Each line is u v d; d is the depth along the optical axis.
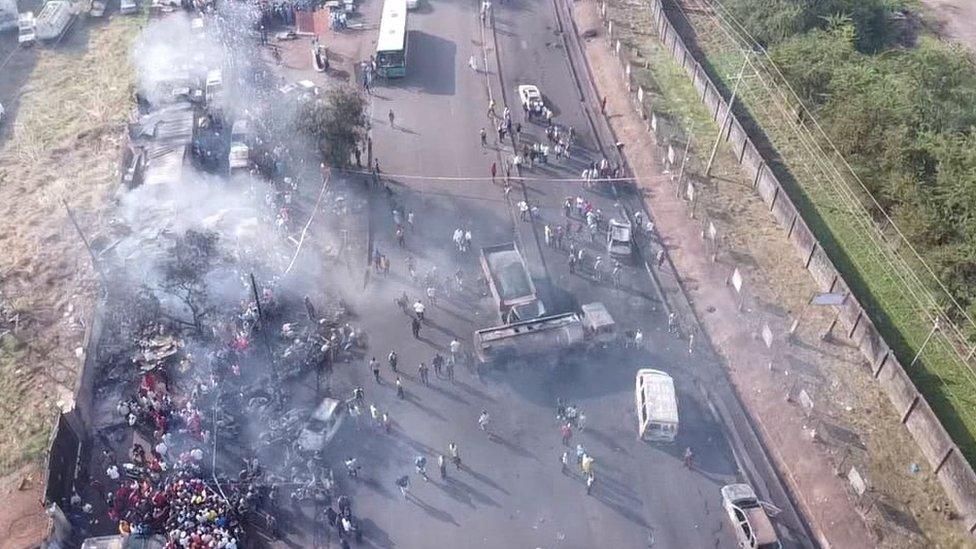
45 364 46.09
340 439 42.28
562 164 62.53
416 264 53.12
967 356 46.28
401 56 70.44
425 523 38.72
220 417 42.69
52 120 66.75
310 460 40.59
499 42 78.75
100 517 38.09
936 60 65.94
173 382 44.53
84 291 50.31
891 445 41.72
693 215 56.94
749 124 66.81
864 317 45.41
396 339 47.97
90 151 63.06
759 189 58.62
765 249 54.09
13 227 55.56
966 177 51.25
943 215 51.19
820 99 66.69
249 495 38.81
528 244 54.91
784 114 67.38
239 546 36.97
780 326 48.66
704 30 81.25
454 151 63.59
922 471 40.47
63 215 56.19
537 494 40.12
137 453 40.38
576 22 82.69
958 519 38.38
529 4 85.75
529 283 48.47
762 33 76.19
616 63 74.88
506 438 42.72
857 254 53.66
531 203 58.50
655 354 47.44
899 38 80.56
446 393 45.00
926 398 44.03
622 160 63.34
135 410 42.72
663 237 55.84
